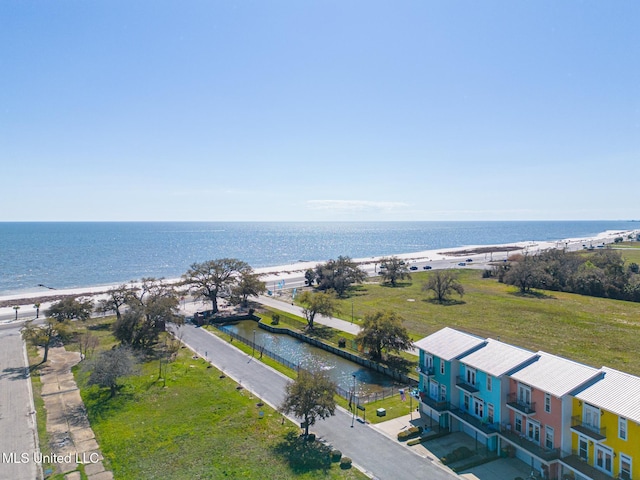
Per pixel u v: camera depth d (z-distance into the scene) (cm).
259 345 7719
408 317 9388
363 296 11875
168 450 3897
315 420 4559
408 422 4569
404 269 14425
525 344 7438
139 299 9325
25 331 6444
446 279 11512
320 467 3644
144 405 4875
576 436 3350
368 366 6612
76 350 6988
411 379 5800
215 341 7706
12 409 4756
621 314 9688
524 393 3716
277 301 11394
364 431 4362
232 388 5409
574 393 3281
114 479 3425
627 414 2895
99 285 14988
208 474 3509
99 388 5356
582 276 12356
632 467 2952
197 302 11144
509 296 11788
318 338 7912
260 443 4056
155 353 6862
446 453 3903
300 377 4341
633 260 18175
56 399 5034
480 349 4331
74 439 4091
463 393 4331
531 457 3650
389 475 3544
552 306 10500
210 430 4297
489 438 3909
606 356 6800
